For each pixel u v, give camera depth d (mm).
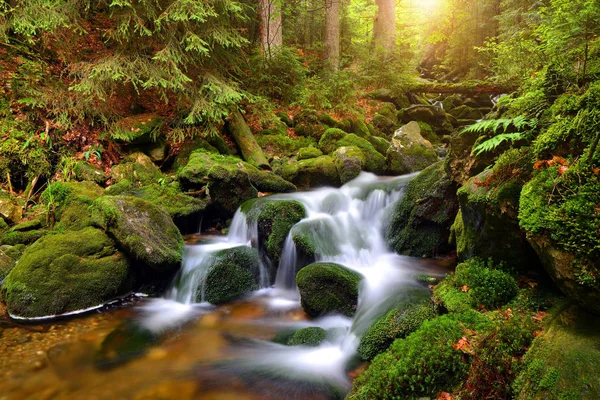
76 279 4457
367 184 7543
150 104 8445
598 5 3037
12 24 6230
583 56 3279
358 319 3887
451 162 5004
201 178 6875
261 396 2982
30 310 4148
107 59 6867
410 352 2402
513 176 3174
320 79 12312
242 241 6297
